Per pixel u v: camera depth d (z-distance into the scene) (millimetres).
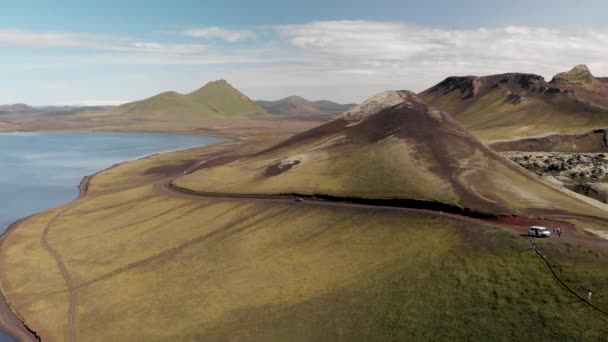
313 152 138875
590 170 147875
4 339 65938
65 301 75000
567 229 69062
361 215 87875
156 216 112375
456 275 60438
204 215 106500
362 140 137000
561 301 49719
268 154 163750
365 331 55094
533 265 56625
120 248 95062
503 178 98188
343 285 66250
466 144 116500
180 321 65375
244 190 118875
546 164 160250
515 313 50688
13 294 79000
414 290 60125
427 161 107188
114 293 76000
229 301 68750
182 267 82438
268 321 61375
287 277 72750
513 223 73250
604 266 52906
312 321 59188
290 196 107812
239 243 88000
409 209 86500
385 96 185375
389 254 72062
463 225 73500
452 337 50656
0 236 108000
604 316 45906
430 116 139250
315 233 85750
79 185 167125
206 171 155375
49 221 117250
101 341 62875
